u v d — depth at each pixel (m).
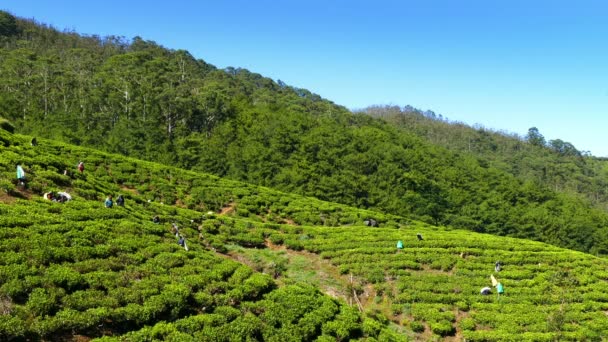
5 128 60.75
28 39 171.88
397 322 38.53
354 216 69.62
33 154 44.62
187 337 23.39
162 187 63.41
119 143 87.38
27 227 28.19
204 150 95.19
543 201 113.06
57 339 21.25
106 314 22.88
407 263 47.25
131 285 26.19
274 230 54.53
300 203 70.75
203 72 174.75
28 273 23.55
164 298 25.45
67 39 184.38
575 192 162.62
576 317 40.88
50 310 22.09
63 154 60.50
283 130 103.56
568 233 99.62
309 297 32.03
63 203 34.62
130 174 64.44
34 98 102.31
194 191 66.00
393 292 42.16
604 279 51.06
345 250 49.72
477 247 55.62
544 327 38.59
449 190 105.44
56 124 91.31
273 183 90.62
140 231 34.75
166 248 32.62
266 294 31.12
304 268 45.56
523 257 53.28
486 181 114.88
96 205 36.81
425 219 92.56
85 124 94.44
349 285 42.38
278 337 27.00
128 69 125.81
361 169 102.00
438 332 37.34
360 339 30.62
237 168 92.00
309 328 28.83
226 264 33.59
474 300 42.09
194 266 31.17
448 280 45.22
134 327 23.88
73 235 28.98
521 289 44.78
